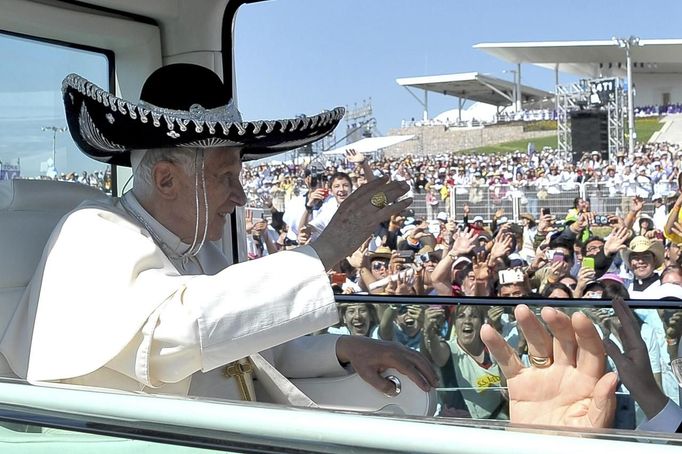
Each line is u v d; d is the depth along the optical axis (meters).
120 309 1.47
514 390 1.37
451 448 0.87
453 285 4.44
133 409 1.06
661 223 6.19
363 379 1.88
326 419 0.94
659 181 6.78
